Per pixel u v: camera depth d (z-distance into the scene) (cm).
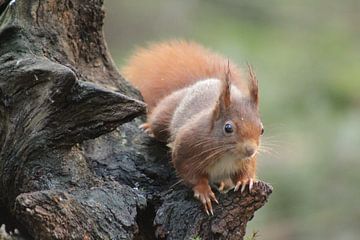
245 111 1009
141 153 1059
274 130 1977
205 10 2311
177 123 1066
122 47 2248
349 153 1995
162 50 1248
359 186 1980
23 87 950
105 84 1113
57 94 921
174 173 1039
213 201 980
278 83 2047
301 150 2002
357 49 2211
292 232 1925
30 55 1018
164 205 987
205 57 1225
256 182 981
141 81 1216
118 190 971
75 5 1083
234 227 973
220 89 1067
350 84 2062
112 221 929
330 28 2278
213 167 1002
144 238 1001
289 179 1977
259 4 2325
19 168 952
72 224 895
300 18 2306
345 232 1944
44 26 1061
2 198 984
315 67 2102
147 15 2297
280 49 2158
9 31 1039
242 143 985
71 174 960
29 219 876
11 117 960
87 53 1109
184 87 1186
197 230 962
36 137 943
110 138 1059
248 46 2138
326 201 1972
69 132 941
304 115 2022
